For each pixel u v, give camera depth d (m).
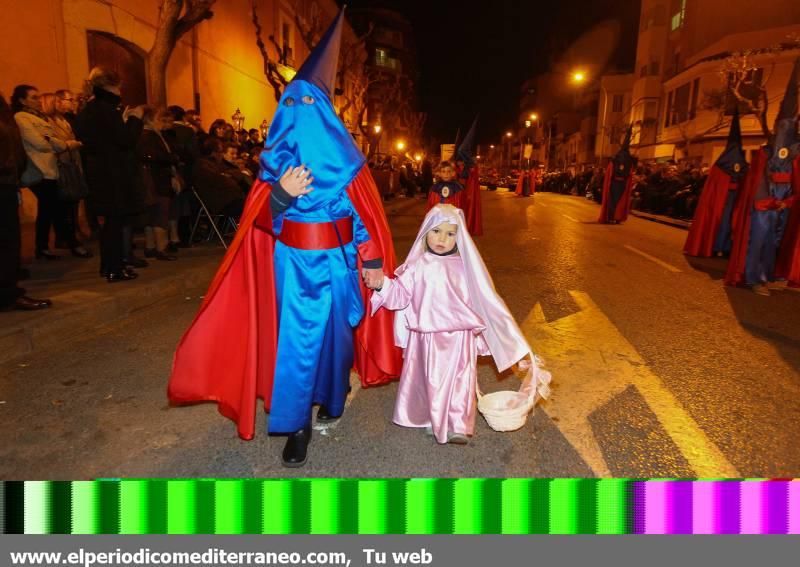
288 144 2.71
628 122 45.69
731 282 7.46
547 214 19.62
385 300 3.06
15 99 6.70
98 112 5.85
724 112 29.02
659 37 39.94
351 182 2.82
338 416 3.15
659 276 8.19
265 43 20.83
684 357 4.67
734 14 31.41
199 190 8.55
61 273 6.57
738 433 3.38
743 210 7.28
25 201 10.40
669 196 18.36
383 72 59.59
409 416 3.29
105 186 5.96
